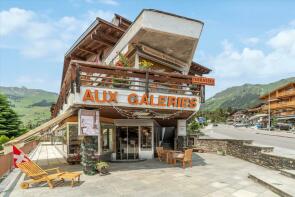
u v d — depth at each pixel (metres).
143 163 14.65
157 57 16.42
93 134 11.56
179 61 17.78
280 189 8.25
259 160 13.96
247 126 86.19
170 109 12.89
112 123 16.30
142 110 13.03
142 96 12.16
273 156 12.58
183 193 8.51
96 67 11.41
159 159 15.77
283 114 78.94
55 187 9.30
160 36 14.60
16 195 8.37
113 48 17.38
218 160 15.88
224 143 18.97
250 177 10.69
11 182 10.09
